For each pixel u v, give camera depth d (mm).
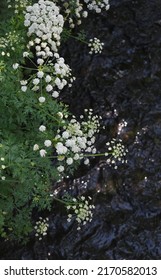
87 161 5625
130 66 7512
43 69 5168
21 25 5926
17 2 6172
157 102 7238
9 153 4922
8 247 6453
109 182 6746
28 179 5320
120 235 6480
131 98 7262
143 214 6602
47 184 5805
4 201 5828
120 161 6840
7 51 5824
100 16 7871
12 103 5465
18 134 5766
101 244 6426
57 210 6594
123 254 6363
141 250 6398
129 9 7980
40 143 5457
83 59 7539
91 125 5359
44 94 5512
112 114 7145
